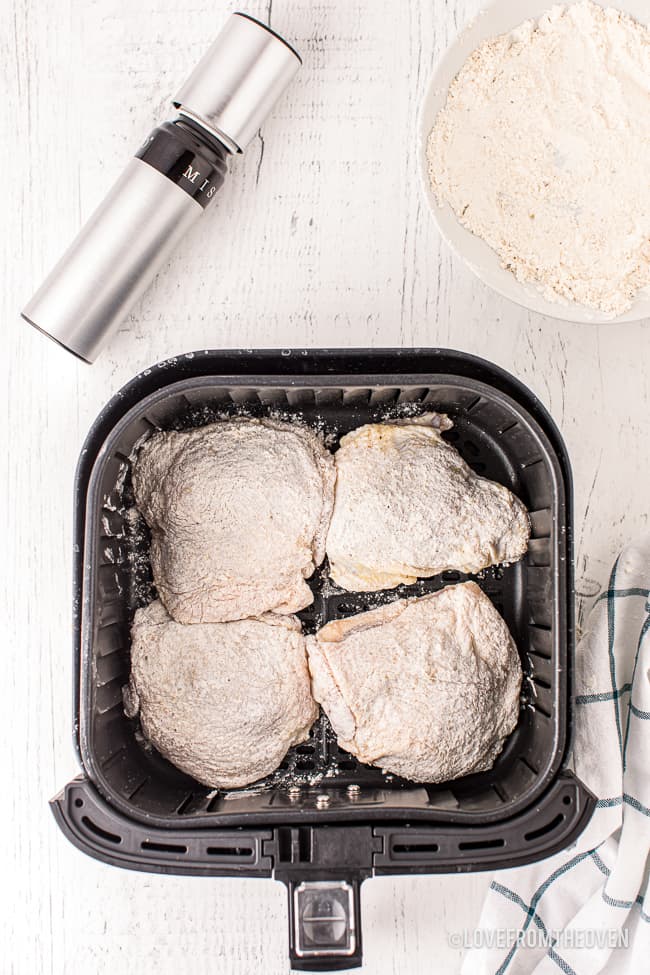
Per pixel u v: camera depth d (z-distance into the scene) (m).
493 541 0.67
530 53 0.72
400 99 0.74
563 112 0.72
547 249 0.72
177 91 0.74
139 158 0.68
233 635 0.67
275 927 0.73
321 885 0.61
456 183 0.72
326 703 0.67
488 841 0.62
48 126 0.74
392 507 0.67
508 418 0.67
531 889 0.71
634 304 0.72
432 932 0.73
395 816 0.62
